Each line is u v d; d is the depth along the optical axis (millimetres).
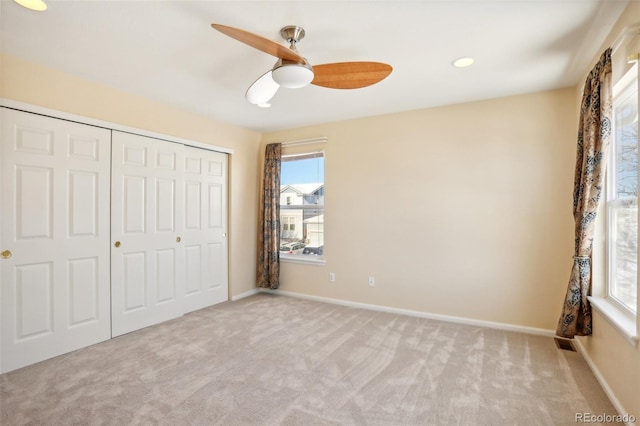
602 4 1775
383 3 1774
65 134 2709
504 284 3244
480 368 2436
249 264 4641
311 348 2793
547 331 3066
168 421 1827
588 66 2527
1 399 2029
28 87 2479
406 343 2896
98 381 2246
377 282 3889
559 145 3020
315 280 4340
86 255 2848
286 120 4109
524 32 2061
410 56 2385
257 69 2631
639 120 1628
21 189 2465
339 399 2043
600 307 2180
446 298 3508
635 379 1695
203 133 3924
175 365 2484
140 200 3270
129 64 2545
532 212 3129
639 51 1699
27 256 2496
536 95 3104
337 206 4145
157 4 1798
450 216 3484
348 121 4066
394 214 3785
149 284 3348
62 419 1836
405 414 1895
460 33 2078
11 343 2408
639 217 1638
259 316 3652
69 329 2730
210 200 4070
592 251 2412
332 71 2049
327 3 1775
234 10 1843
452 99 3314
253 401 2020
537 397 2059
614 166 2283
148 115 3318
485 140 3316
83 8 1830
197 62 2510
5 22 1966
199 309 3906
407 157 3707
